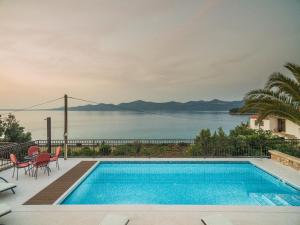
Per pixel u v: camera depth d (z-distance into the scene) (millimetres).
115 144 14078
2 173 9633
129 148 13766
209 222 4789
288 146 12062
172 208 6078
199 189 8781
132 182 9625
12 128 18250
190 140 14641
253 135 13727
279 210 5957
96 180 9891
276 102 10578
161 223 5258
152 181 9742
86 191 8594
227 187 9031
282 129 25531
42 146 13234
